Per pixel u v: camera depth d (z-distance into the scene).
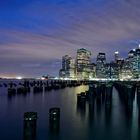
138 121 40.41
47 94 101.19
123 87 82.81
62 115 45.88
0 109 55.25
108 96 62.34
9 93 97.56
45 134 31.30
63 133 32.09
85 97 62.75
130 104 59.56
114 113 48.38
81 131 33.28
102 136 31.14
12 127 36.16
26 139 29.08
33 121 29.39
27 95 95.69
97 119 41.94
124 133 32.53
